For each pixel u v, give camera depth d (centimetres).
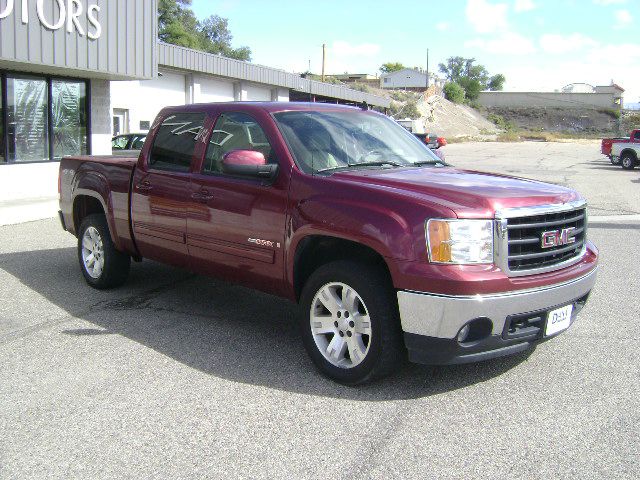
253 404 404
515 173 2697
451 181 438
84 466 331
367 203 411
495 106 12069
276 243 463
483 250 385
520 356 489
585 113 11388
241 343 518
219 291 678
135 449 348
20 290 670
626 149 3009
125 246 623
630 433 365
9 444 354
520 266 397
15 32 1251
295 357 487
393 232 391
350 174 455
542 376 450
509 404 405
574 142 7150
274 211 462
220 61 2839
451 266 379
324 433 366
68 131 1550
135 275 738
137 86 2491
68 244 922
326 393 421
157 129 587
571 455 341
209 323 569
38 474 323
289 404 404
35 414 389
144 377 446
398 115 6962
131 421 381
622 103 13138
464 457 339
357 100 4606
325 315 447
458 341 384
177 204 543
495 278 381
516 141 7044
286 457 340
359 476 321
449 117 8888
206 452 345
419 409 397
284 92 3594
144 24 1560
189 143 549
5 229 1043
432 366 469
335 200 426
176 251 557
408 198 399
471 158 3900
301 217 441
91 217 670
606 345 515
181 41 6231
